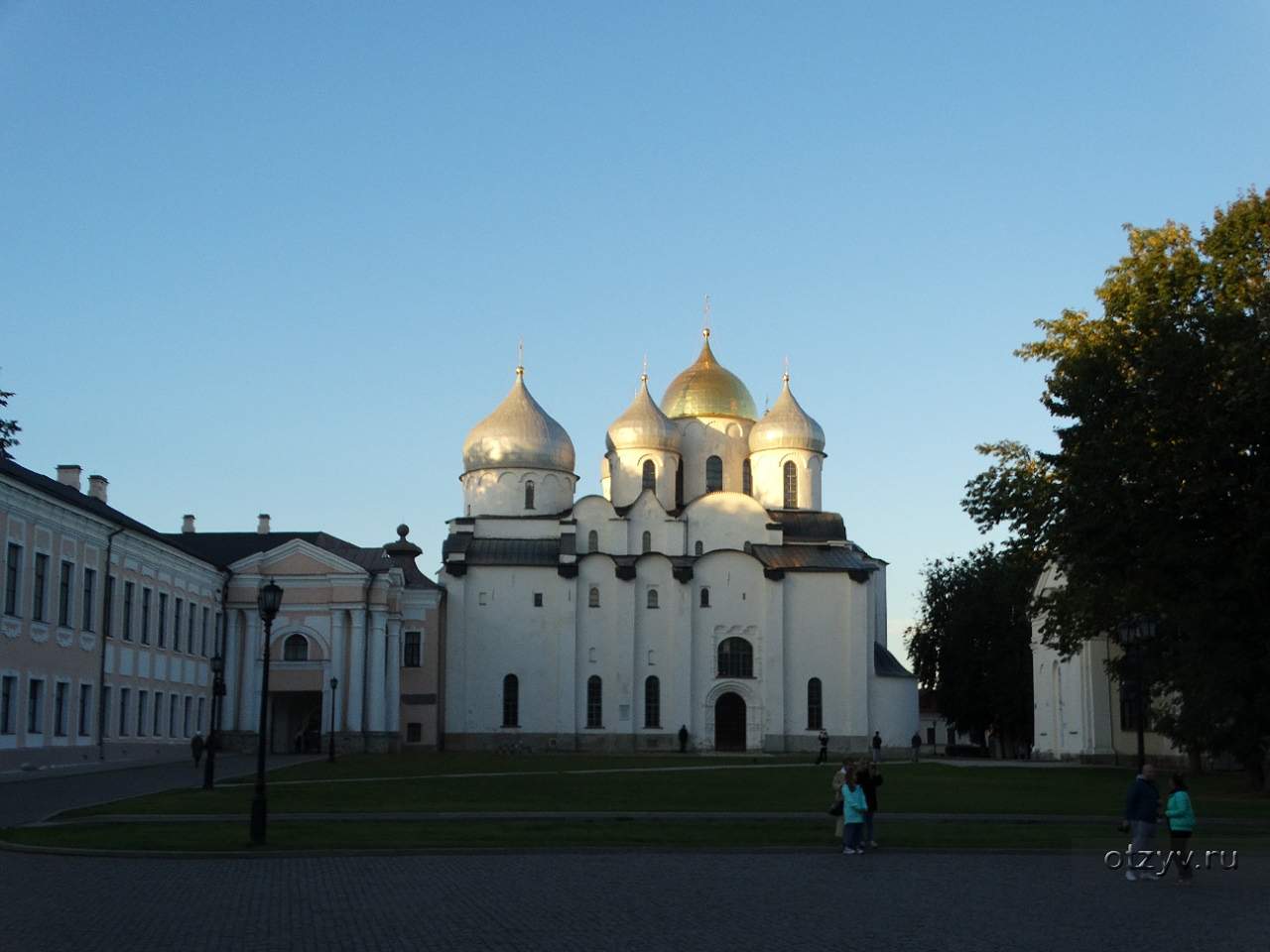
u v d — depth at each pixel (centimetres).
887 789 5303
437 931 1906
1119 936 1911
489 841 3089
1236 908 2216
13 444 3816
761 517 10531
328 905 2156
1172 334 4328
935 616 12062
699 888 2411
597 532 10456
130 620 7138
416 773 6284
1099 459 4231
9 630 5591
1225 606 4066
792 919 2041
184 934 1875
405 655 9869
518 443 10838
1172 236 5681
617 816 3838
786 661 10169
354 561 9094
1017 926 1995
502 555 10306
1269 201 5428
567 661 10031
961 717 11462
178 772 5928
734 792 5041
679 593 10156
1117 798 4819
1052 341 5941
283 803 4156
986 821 3897
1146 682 5584
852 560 10456
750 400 11550
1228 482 3953
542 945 1795
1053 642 7900
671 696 10075
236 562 8938
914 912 2128
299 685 8850
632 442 10962
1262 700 4334
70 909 2094
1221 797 5012
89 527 6538
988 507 6059
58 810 3784
